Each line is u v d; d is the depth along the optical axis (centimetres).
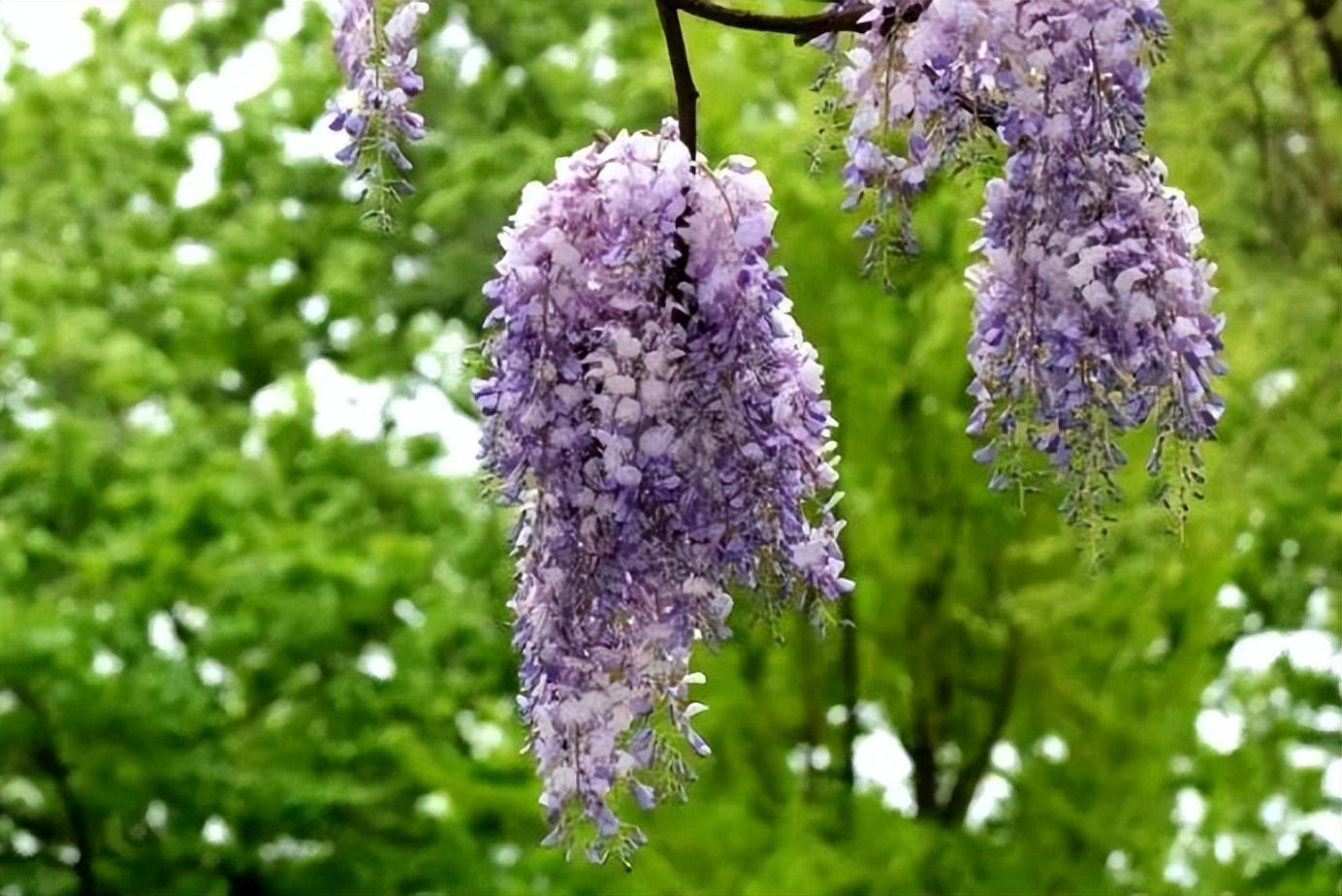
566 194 211
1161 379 214
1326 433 655
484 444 212
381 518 1080
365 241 1122
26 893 891
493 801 726
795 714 743
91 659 854
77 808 891
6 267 1017
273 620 899
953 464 716
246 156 1180
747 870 660
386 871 889
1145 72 214
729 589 219
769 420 209
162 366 1000
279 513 980
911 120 224
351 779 888
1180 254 216
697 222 208
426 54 1096
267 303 1151
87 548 941
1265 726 805
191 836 890
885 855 670
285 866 900
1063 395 215
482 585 994
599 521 210
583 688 212
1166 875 696
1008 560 722
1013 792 727
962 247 630
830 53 233
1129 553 654
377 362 1116
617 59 926
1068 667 713
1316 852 774
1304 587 827
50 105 1117
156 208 1170
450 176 952
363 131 220
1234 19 644
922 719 763
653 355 206
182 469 976
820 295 705
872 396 710
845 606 730
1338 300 651
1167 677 690
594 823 212
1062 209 212
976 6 210
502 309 212
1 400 995
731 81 697
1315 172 690
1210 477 629
